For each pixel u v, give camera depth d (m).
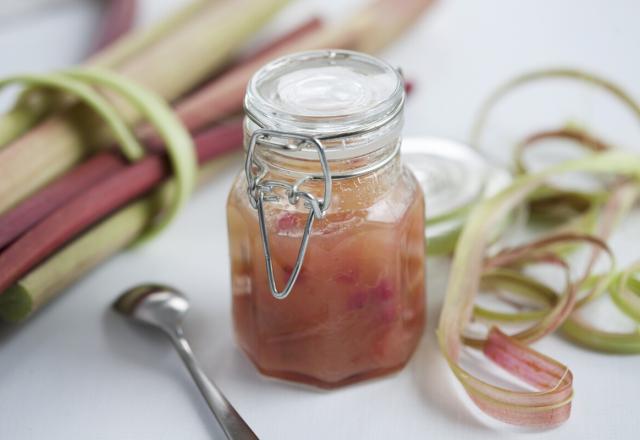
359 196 0.36
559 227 0.45
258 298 0.38
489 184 0.46
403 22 0.56
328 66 0.38
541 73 0.49
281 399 0.39
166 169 0.45
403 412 0.38
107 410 0.39
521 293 0.43
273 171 0.36
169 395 0.39
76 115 0.46
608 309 0.42
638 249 0.45
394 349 0.39
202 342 0.41
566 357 0.40
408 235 0.38
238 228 0.38
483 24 0.60
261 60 0.52
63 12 0.61
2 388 0.40
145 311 0.42
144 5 0.62
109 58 0.52
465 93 0.54
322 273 0.36
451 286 0.41
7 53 0.57
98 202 0.43
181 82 0.52
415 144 0.47
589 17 0.60
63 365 0.41
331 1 0.63
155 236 0.46
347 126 0.34
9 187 0.43
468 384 0.38
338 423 0.38
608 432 0.37
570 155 0.50
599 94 0.53
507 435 0.37
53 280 0.41
